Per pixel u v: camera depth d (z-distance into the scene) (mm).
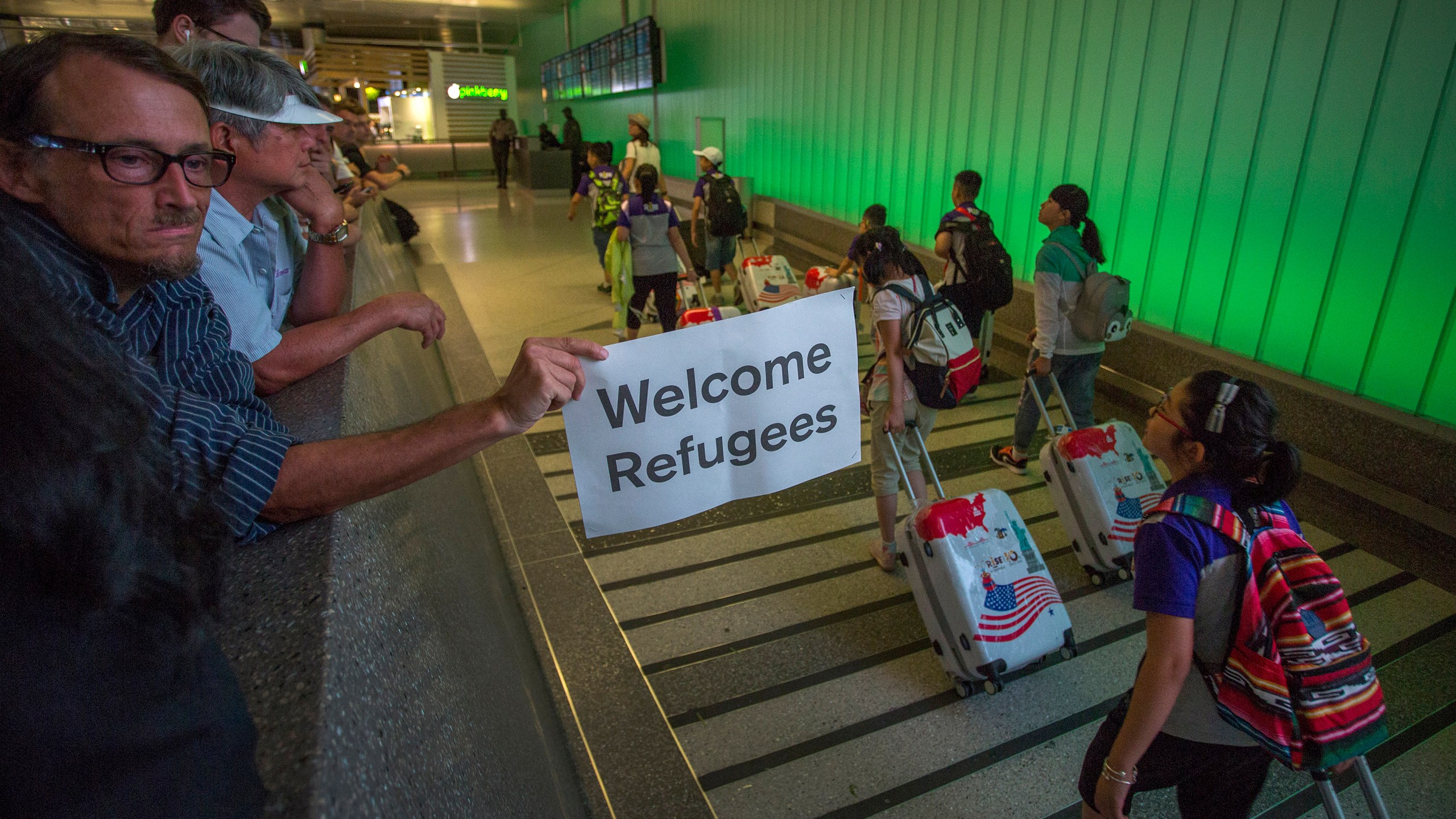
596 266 10242
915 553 2887
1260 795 2467
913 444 3529
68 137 731
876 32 8500
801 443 1567
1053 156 6238
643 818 2266
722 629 3252
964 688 2842
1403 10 3826
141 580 436
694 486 1481
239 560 837
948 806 2408
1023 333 6582
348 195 3029
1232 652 1498
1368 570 3609
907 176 8273
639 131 9805
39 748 402
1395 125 3908
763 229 11508
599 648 3031
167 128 770
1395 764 2561
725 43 12398
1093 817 1862
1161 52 5195
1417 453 3812
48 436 392
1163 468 4227
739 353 1450
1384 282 4031
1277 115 4488
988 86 6910
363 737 666
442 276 9523
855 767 2557
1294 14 4340
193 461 812
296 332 1543
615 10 17203
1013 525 2893
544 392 964
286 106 1544
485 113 24547
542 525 3959
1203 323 5094
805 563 3738
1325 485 4125
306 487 890
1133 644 3135
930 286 3305
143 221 781
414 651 953
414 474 942
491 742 1144
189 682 465
